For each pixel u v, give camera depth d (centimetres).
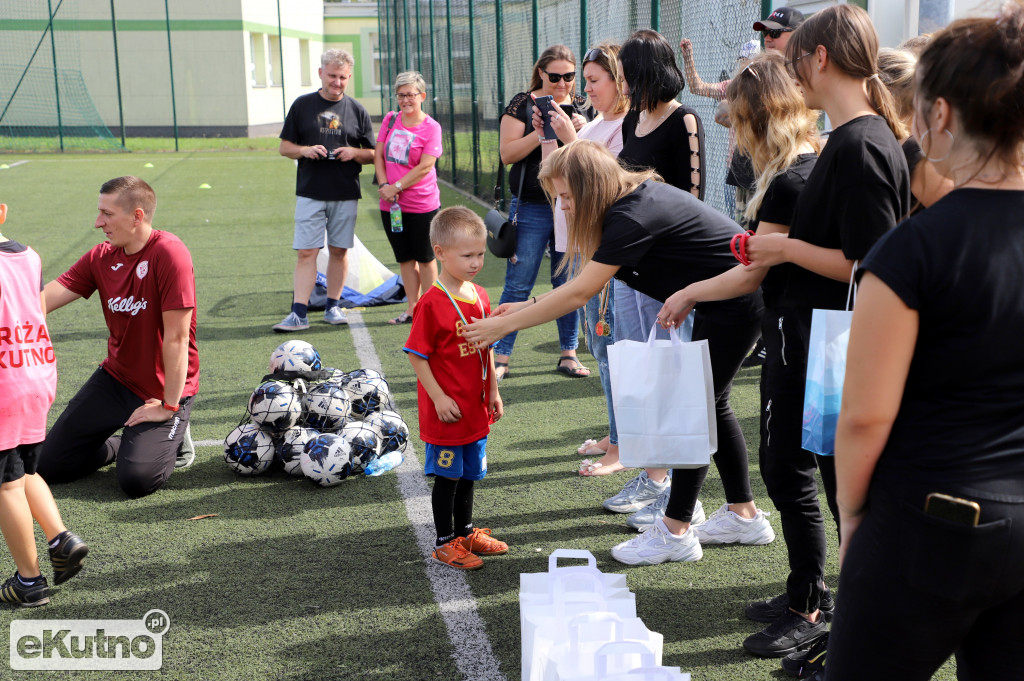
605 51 420
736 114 256
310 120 645
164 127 2734
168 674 256
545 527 356
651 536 326
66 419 391
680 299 269
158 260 378
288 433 407
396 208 632
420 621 284
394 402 512
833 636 158
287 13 3159
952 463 139
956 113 141
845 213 213
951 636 147
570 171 287
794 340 242
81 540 310
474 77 1366
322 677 254
